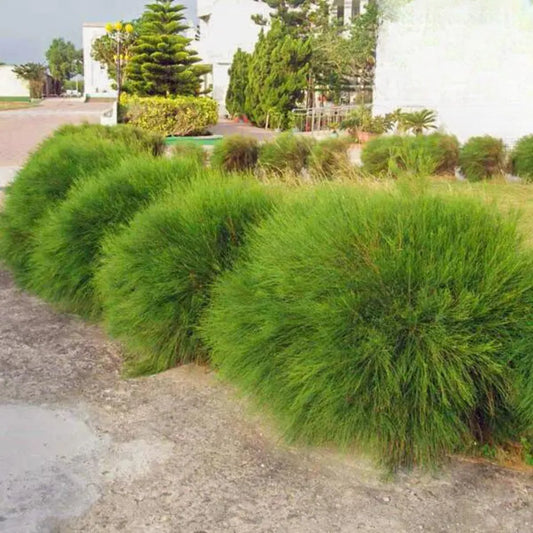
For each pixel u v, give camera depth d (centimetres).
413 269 267
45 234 454
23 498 241
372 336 255
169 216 365
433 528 227
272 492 247
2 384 342
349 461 267
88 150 582
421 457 259
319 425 266
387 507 239
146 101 1853
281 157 881
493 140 916
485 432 275
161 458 270
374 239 281
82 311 450
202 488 250
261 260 301
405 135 1059
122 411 313
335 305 263
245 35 3075
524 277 268
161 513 235
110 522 229
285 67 2252
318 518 232
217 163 857
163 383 344
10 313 461
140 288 351
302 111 2267
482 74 1402
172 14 2136
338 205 309
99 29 4712
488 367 258
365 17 2400
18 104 3712
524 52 1330
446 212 290
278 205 367
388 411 256
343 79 2564
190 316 349
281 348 273
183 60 2122
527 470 263
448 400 255
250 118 2466
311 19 2631
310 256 282
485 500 244
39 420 302
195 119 1900
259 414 303
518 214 305
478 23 1398
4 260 552
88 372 360
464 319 255
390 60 1611
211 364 355
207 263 348
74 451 275
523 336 257
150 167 476
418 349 254
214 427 296
